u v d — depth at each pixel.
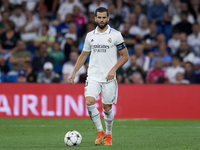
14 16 52.38
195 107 36.84
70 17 50.62
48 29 50.50
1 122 32.75
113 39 17.11
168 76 45.72
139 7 50.62
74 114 36.66
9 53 48.66
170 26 50.16
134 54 46.62
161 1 50.91
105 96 17.45
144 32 49.19
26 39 50.66
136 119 36.56
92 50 17.42
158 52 47.56
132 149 15.74
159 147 16.78
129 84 37.31
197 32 48.97
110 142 17.75
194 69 46.69
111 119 17.80
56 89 36.94
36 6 52.88
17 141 19.97
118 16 50.50
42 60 46.62
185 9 50.66
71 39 47.09
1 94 37.25
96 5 52.06
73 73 18.02
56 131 26.03
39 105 36.97
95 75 17.34
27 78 45.25
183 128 28.52
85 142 19.41
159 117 36.88
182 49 47.47
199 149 16.11
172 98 37.00
